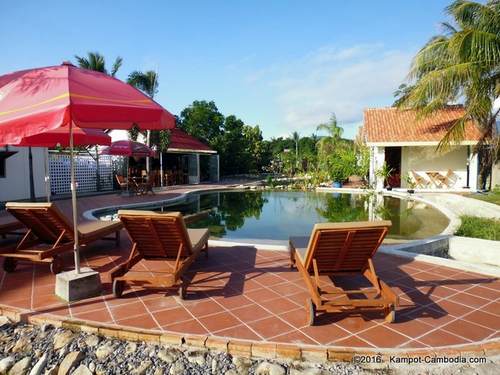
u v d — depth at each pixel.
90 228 6.68
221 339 3.49
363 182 25.41
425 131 20.09
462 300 4.49
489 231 8.45
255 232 9.98
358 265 4.44
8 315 4.12
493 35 11.67
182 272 4.62
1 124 3.60
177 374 3.11
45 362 3.32
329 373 3.09
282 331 3.67
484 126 14.99
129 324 3.81
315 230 3.84
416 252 7.04
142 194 18.34
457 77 12.73
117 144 16.25
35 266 5.96
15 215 5.63
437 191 19.20
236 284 5.06
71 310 4.16
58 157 18.78
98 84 4.26
